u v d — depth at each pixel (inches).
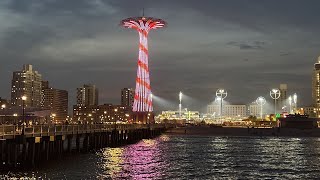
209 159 3472.0
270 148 4931.1
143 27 7583.7
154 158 3469.5
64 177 2228.1
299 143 6092.5
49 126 2618.1
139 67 7824.8
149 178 2330.2
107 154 3602.4
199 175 2480.3
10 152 2242.9
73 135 3196.4
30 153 2402.8
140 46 7731.3
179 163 3120.1
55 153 2864.2
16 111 5989.2
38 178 2126.0
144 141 6053.2
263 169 2812.5
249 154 4037.9
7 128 2175.2
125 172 2541.8
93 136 3769.7
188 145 5344.5
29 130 2368.4
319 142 6382.9
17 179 2049.7
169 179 2305.6
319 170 2783.0
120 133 4827.8
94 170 2556.6
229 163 3169.3
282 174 2573.8
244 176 2464.3
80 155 3331.7
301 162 3304.6
